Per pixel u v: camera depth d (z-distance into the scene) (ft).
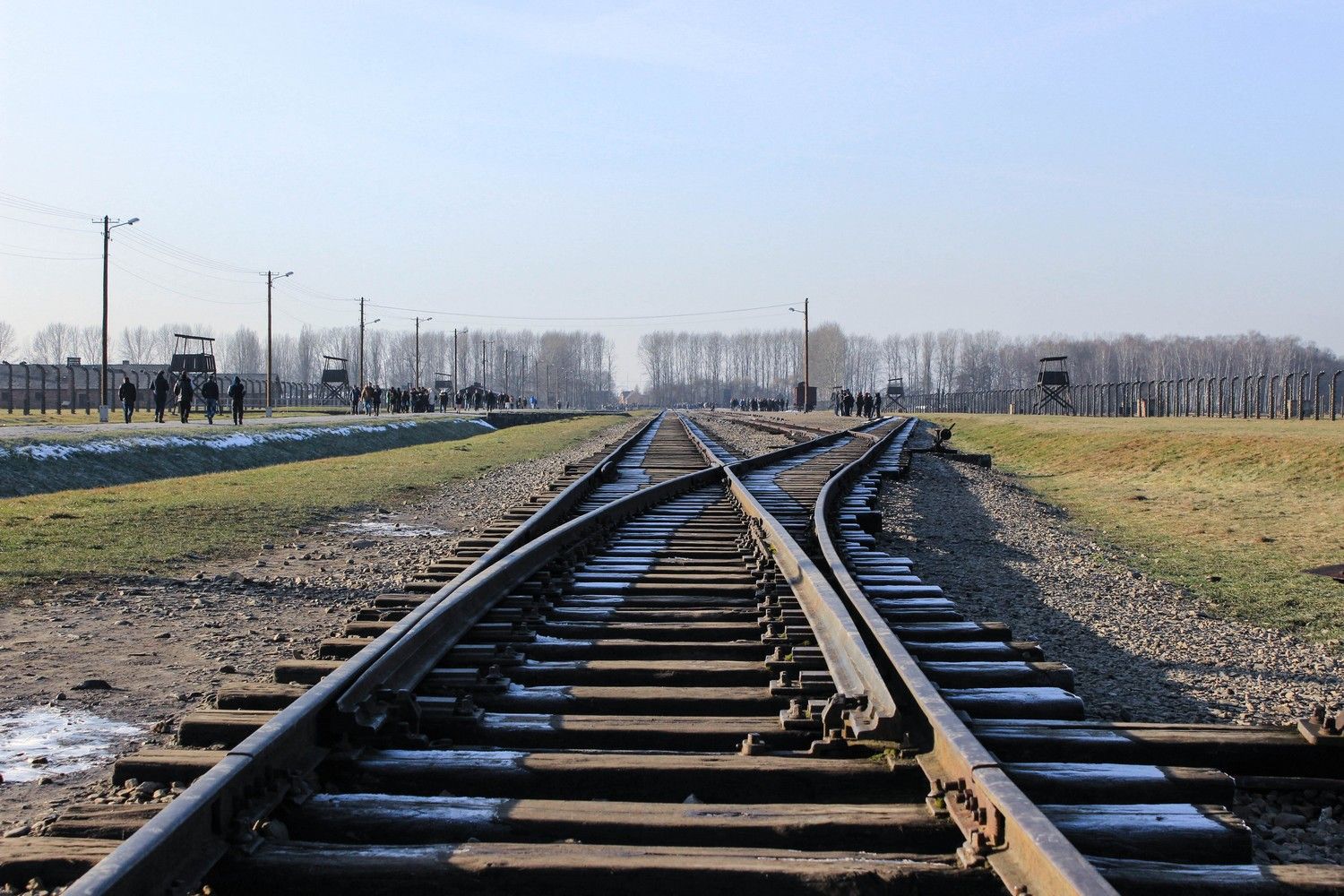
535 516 39.75
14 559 36.60
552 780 14.71
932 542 46.75
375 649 17.71
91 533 43.83
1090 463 104.47
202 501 57.88
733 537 40.65
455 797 13.83
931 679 20.20
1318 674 24.29
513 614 23.88
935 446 113.19
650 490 52.70
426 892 11.51
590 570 32.48
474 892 11.50
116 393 208.44
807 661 20.18
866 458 81.41
